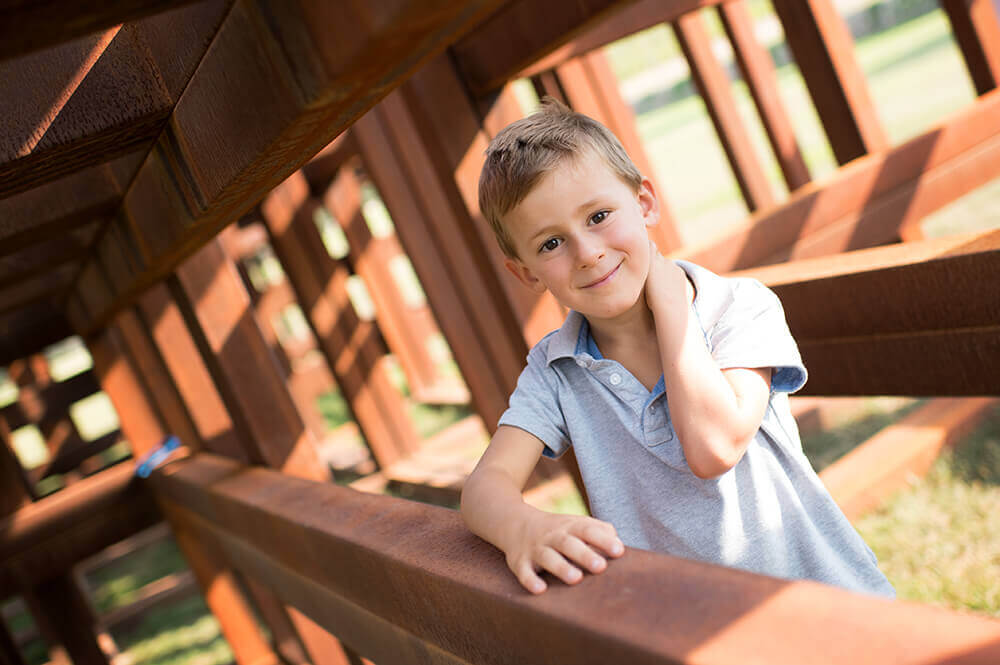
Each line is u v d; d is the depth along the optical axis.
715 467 1.09
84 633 3.71
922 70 13.30
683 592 0.74
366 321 6.61
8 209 1.40
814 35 3.02
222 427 3.02
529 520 0.96
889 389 1.54
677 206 11.18
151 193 1.25
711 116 3.65
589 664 0.75
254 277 10.16
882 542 2.61
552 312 2.17
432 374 6.75
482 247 2.10
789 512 1.20
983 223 5.27
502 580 0.90
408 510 1.29
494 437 1.27
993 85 3.32
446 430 5.72
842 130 3.11
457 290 4.15
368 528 1.27
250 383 2.36
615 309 1.16
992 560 2.32
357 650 1.55
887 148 3.09
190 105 0.90
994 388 1.37
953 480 2.79
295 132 0.71
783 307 1.65
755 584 0.70
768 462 1.21
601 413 1.24
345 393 5.30
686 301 1.17
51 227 1.50
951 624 0.58
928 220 5.76
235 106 0.77
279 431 2.38
